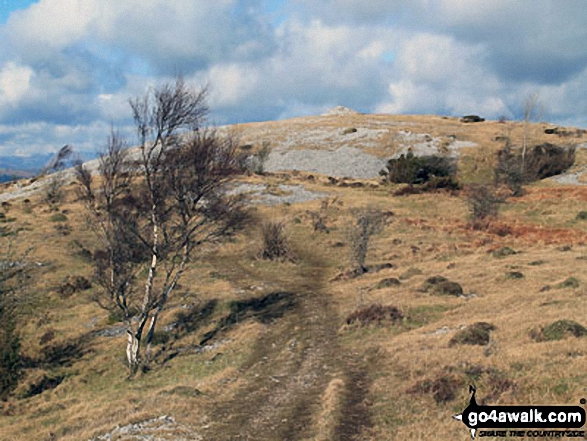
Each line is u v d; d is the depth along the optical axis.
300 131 114.00
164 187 24.27
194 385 18.61
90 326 29.89
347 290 32.78
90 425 15.00
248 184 72.31
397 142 99.94
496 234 48.41
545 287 25.25
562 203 57.75
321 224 52.72
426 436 10.78
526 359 14.15
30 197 72.69
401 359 17.67
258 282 37.34
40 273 37.72
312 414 13.91
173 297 33.66
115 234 24.53
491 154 89.88
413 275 33.84
